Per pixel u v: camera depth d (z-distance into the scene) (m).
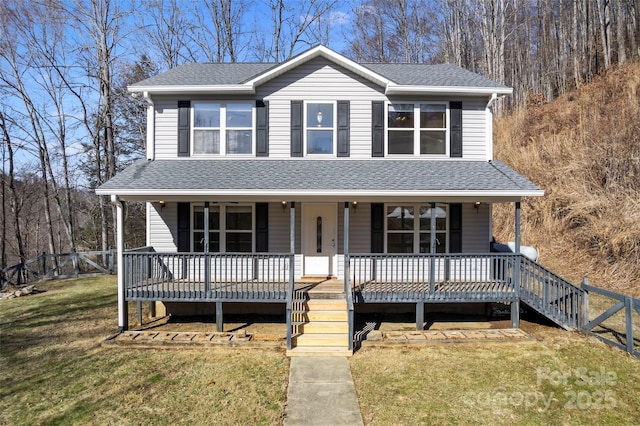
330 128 11.15
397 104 11.14
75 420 5.39
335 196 9.23
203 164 10.69
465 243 10.98
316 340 8.11
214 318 10.35
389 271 11.03
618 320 9.48
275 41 26.19
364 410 5.67
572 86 28.11
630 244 12.40
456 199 9.43
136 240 26.67
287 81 11.11
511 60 34.69
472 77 11.95
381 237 10.91
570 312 8.97
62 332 9.13
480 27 32.50
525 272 9.17
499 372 6.87
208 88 10.62
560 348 7.90
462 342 8.21
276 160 11.05
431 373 6.86
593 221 13.82
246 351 7.91
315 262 10.95
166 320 10.17
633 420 5.38
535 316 10.50
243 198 9.29
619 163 14.74
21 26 20.36
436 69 13.12
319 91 11.09
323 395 6.11
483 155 11.26
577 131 18.20
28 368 7.10
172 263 9.82
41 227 29.92
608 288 11.86
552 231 15.38
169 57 24.64
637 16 28.17
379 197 9.34
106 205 22.89
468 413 5.57
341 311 8.74
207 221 9.20
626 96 18.06
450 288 9.34
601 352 7.65
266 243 10.92
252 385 6.45
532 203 16.67
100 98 21.52
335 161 11.00
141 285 9.08
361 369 7.05
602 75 23.39
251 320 10.09
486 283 9.47
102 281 15.66
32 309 11.30
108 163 20.89
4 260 20.73
